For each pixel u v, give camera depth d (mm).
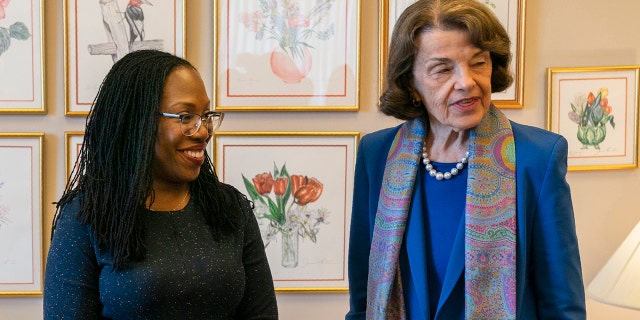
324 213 2383
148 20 2312
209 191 1435
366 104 2367
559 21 2379
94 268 1353
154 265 1325
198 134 1346
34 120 2344
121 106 1344
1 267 2367
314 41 2338
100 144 1355
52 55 2336
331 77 2346
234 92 2340
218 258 1383
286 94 2346
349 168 2369
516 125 1357
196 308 1352
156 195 1400
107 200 1342
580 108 2381
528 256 1299
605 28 2383
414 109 1359
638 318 2408
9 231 2357
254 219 1525
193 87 1360
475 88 1226
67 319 1312
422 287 1306
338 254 2393
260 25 2332
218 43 2326
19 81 2320
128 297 1312
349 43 2340
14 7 2303
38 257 2365
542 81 2387
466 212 1271
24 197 2350
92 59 2316
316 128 2367
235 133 2338
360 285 1525
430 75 1249
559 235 1255
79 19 2307
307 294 2400
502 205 1266
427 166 1352
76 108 2328
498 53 1236
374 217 1449
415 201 1352
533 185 1270
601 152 2398
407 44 1263
